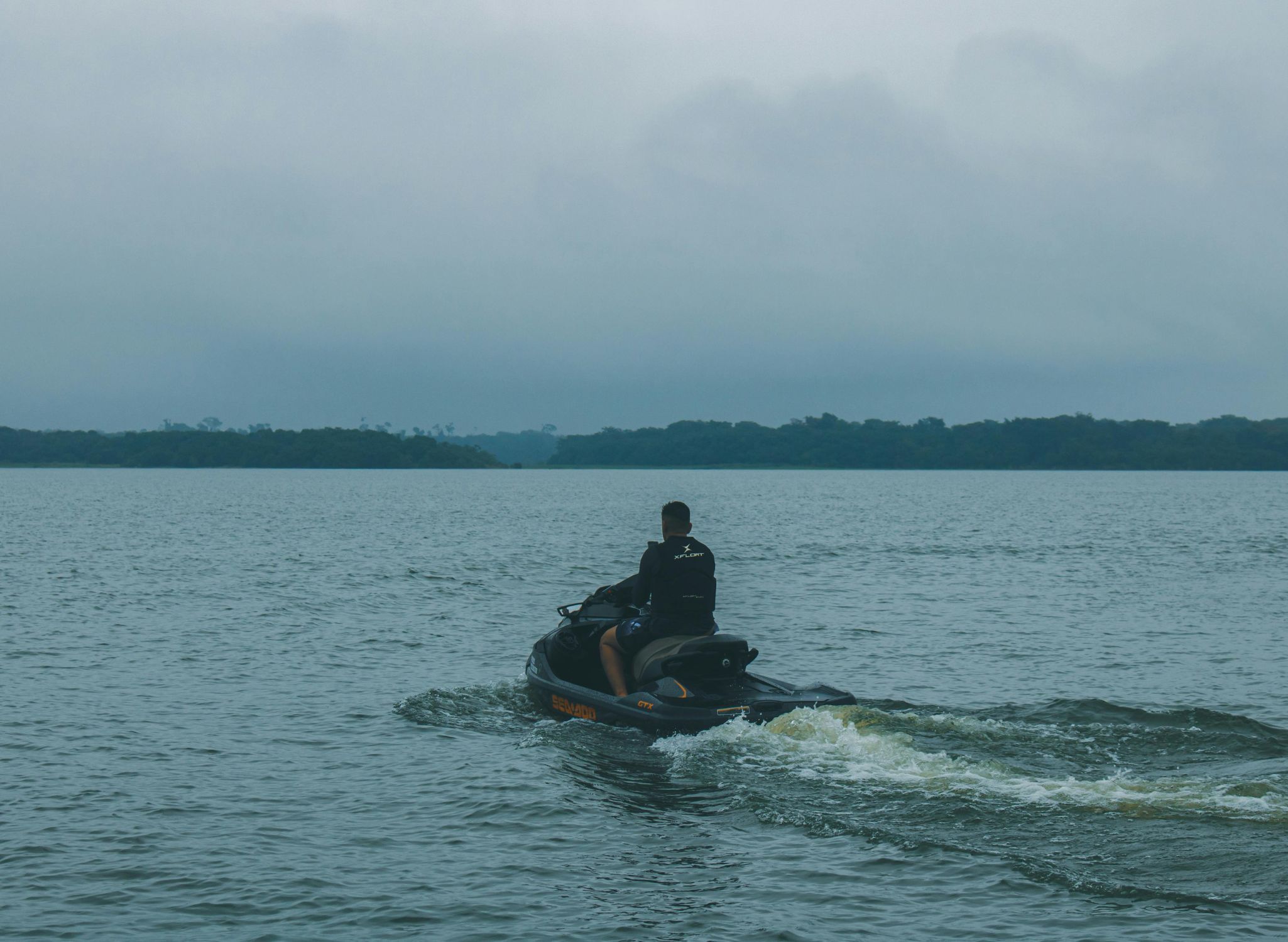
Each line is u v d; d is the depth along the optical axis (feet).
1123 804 27.68
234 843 26.96
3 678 46.93
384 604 74.13
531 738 36.70
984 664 52.95
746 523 192.34
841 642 59.67
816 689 37.76
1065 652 56.49
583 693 38.70
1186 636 61.67
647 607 40.24
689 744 33.91
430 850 26.50
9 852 26.27
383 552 120.16
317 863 25.71
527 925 22.29
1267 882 23.15
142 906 23.30
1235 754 32.45
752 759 32.37
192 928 22.30
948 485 538.88
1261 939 20.63
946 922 21.90
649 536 152.25
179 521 183.83
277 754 35.06
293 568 99.66
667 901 23.35
